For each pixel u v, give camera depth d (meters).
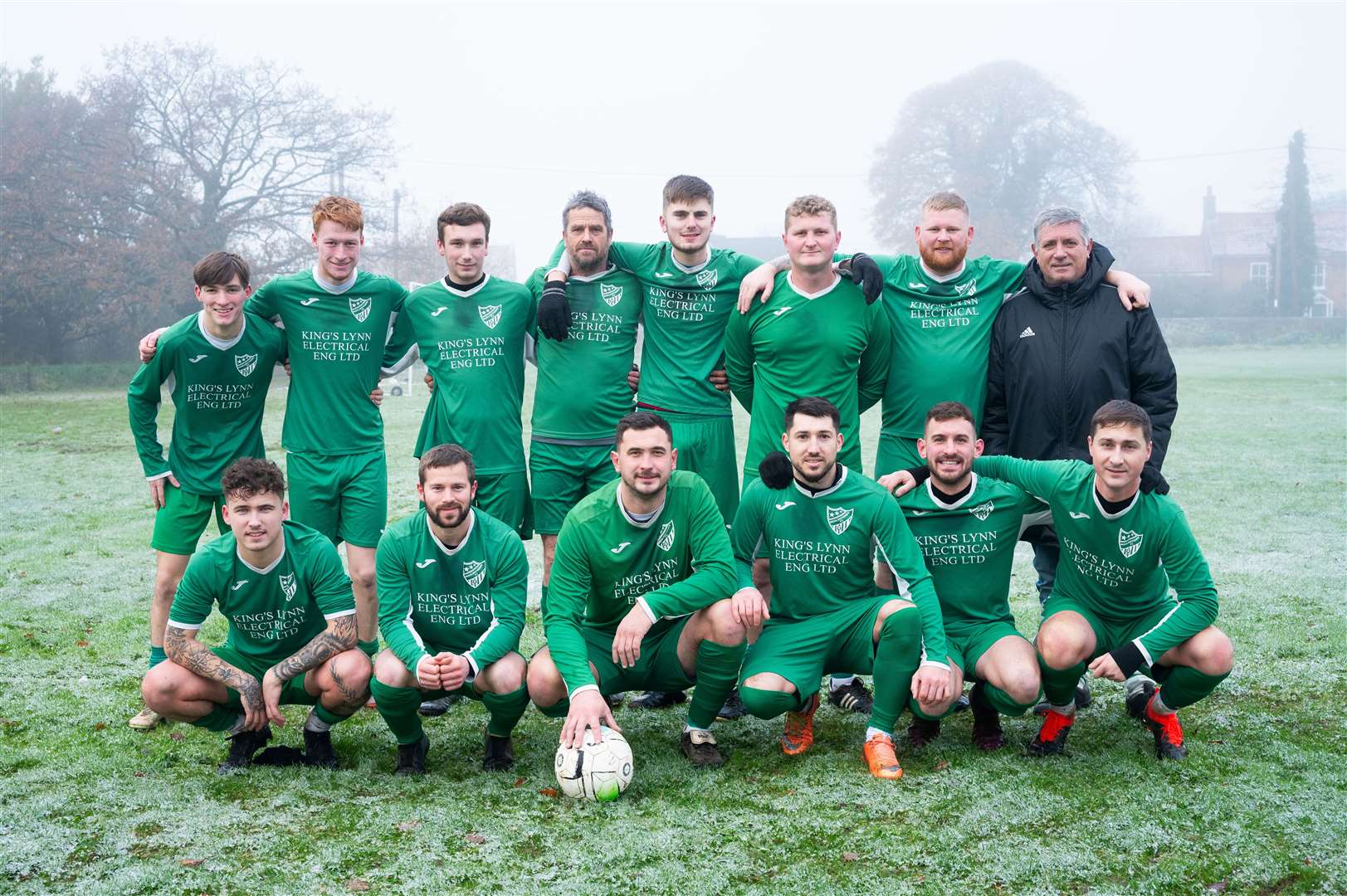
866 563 4.19
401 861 3.20
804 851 3.26
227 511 3.85
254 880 3.10
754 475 4.95
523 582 4.06
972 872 3.11
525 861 3.21
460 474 3.79
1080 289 4.68
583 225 4.97
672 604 3.91
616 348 5.27
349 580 4.06
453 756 4.21
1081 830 3.37
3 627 6.03
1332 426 15.66
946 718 4.57
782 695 3.96
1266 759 3.96
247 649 4.18
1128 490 3.87
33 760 4.09
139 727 4.45
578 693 3.80
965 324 4.91
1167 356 4.64
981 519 4.19
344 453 5.13
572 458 5.27
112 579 7.23
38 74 35.06
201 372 4.83
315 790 3.81
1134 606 4.12
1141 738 4.23
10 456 14.08
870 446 14.84
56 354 36.25
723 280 5.22
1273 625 5.76
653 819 3.51
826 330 4.71
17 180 33.59
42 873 3.15
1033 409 4.74
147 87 36.38
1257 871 3.10
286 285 5.03
